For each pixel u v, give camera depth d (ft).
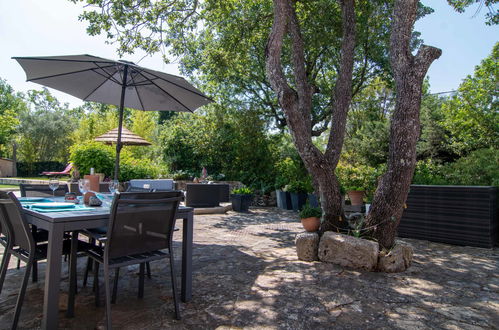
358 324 7.30
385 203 11.99
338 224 13.48
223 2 23.41
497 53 39.65
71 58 11.60
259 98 38.09
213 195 28.58
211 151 39.78
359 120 60.08
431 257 13.34
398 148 11.76
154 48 22.21
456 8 21.17
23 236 7.29
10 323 7.11
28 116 84.02
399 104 11.74
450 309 8.15
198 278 10.48
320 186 13.62
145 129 60.49
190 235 8.76
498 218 16.15
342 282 10.11
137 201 7.13
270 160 38.17
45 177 76.89
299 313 7.86
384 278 10.52
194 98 15.17
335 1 23.27
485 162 21.22
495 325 7.29
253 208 32.55
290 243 16.07
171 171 40.65
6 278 10.14
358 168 30.04
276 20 13.97
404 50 11.76
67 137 79.71
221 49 27.50
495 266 12.00
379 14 26.78
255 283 10.00
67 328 7.01
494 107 40.47
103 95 15.96
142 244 7.49
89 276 10.62
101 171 28.78
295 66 16.03
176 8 21.83
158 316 7.66
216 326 7.16
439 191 16.42
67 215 6.84
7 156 93.81
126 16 20.22
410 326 7.21
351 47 14.55
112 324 7.23
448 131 45.27
